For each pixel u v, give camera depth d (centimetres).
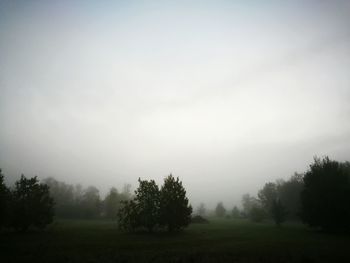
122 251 2153
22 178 4144
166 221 3950
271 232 3850
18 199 3959
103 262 1759
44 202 4103
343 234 3588
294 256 1916
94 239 2931
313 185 4316
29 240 2830
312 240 2852
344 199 3897
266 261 1788
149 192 4097
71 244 2520
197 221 6725
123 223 4059
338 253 2027
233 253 2047
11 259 1842
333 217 3881
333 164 4391
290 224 6109
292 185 7588
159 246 2428
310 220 4216
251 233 3694
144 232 3912
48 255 1977
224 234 3572
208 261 1794
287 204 7581
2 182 3491
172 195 4075
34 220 3888
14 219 3766
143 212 3978
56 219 7838
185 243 2633
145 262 1753
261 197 8581
